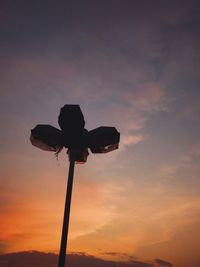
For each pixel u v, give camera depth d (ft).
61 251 15.31
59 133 18.45
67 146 18.33
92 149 18.93
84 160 18.61
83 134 18.45
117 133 18.66
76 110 18.45
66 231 15.75
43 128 18.47
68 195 16.85
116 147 19.17
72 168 17.78
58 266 15.06
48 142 18.43
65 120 18.48
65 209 16.35
